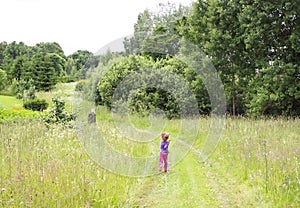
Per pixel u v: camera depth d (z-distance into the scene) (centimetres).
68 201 399
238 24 1591
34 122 1009
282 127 959
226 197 511
